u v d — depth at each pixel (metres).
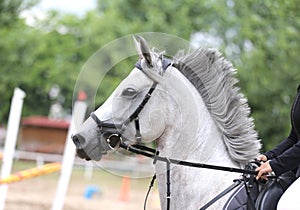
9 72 33.53
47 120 31.83
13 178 7.87
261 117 21.89
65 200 14.40
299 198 3.68
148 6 29.58
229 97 4.16
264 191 3.92
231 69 4.20
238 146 4.10
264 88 22.08
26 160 23.89
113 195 16.62
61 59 35.16
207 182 4.00
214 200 3.92
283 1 18.50
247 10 23.62
